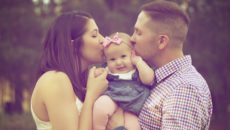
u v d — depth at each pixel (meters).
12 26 16.25
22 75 16.14
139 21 3.55
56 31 3.62
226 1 17.20
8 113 15.55
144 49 3.54
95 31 3.69
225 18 17.16
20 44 16.20
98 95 3.48
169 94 3.29
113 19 15.60
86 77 3.79
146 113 3.38
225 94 17.02
